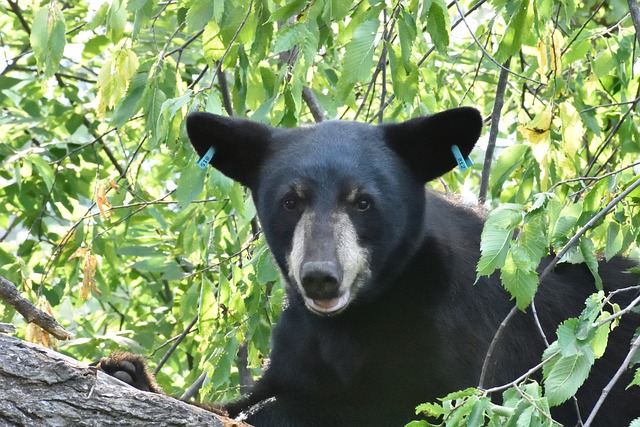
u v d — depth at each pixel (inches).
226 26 350.3
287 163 316.5
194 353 508.7
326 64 453.7
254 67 371.9
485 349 316.5
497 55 343.6
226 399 450.0
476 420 209.5
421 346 318.0
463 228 344.2
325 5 319.9
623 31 392.5
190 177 360.5
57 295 499.8
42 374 225.1
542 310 338.3
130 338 489.4
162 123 361.1
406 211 321.1
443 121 324.8
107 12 377.4
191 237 446.3
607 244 287.9
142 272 589.3
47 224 618.8
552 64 370.0
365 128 332.2
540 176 382.3
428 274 321.1
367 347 325.1
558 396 214.7
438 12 320.8
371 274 312.5
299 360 343.0
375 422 327.0
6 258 498.9
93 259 395.2
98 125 547.5
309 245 294.2
